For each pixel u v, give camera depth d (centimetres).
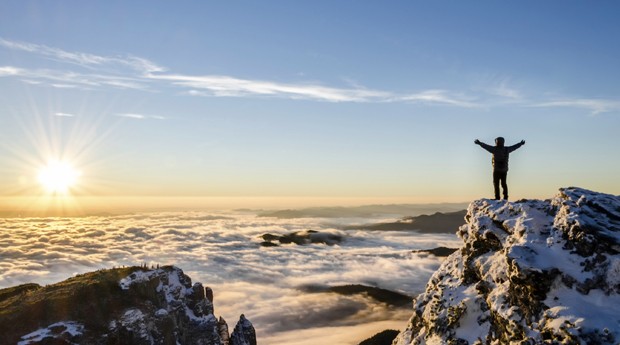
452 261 2406
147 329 6272
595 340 1339
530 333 1545
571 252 1647
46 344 5062
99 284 6456
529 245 1758
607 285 1485
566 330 1401
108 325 5819
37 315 5488
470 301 1991
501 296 1788
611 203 1777
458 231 2500
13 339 5078
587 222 1673
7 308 5669
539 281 1598
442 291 2219
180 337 7112
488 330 1850
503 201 2259
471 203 2470
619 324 1348
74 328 5469
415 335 2316
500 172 2491
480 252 2170
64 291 6141
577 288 1534
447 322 2042
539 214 1936
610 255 1534
